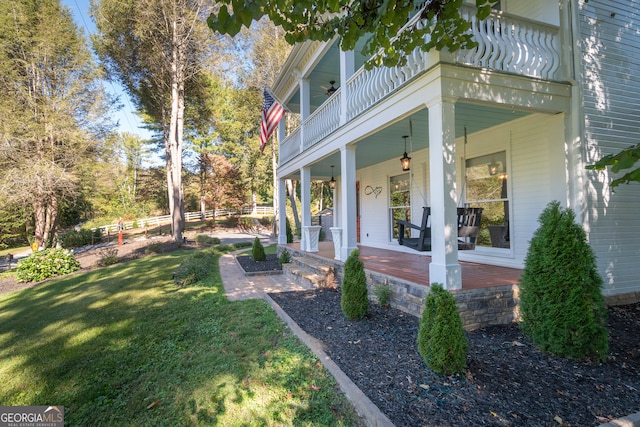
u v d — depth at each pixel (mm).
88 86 14633
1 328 4680
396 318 4078
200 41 15445
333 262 6496
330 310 4602
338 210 12289
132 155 37156
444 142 3701
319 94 10867
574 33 4398
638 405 2209
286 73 9812
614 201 4535
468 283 4027
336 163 9086
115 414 2436
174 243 15805
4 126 12461
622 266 4543
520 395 2334
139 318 4660
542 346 2967
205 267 8438
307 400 2459
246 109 22656
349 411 2293
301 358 3133
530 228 5008
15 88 13344
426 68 3941
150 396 2641
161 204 34469
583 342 2768
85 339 3951
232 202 25969
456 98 3768
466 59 3900
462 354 2596
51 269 9500
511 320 3863
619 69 4707
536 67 4266
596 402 2244
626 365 2771
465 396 2328
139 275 8352
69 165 14297
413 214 7773
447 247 3688
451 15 2740
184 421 2311
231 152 28156
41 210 14898
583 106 4391
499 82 3980
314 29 2848
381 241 9359
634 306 4414
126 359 3346
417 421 2068
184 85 17641
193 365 3129
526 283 3135
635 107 4793
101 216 29375
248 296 5758
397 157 8391
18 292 7461
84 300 5969
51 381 2975
